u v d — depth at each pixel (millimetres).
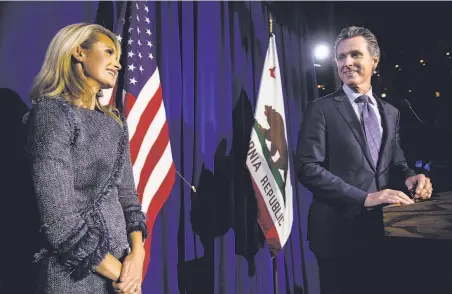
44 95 1116
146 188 1911
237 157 2613
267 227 2350
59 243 963
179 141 2307
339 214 1757
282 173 2453
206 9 2547
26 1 1804
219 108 2521
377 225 1630
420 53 3225
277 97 2555
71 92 1165
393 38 3268
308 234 1877
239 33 2758
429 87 3160
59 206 971
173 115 2311
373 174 1773
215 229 2328
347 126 1809
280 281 2689
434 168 2799
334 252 1738
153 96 2016
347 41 1897
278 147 2475
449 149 2836
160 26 2295
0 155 1647
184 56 2402
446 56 3182
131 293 1036
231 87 2656
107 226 1069
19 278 1620
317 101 1904
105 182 1115
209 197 2336
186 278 2217
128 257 1082
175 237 2154
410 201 1481
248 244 2609
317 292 2805
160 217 2133
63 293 991
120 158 1175
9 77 1708
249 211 2648
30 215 1667
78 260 967
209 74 2465
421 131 2910
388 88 3193
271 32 2672
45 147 998
